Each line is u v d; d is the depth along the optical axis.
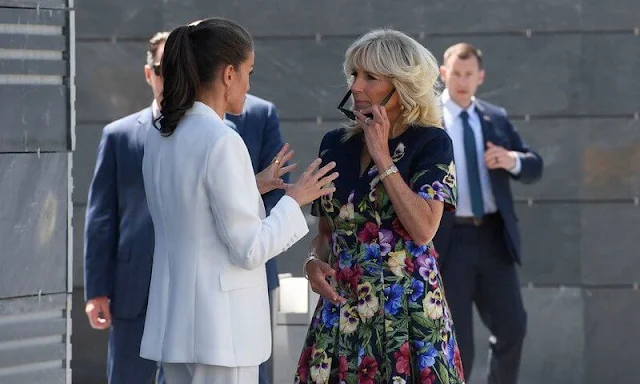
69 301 17.80
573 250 32.69
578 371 32.66
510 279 29.44
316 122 32.78
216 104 16.47
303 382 17.84
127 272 23.48
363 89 17.59
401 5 32.66
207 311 15.94
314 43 32.72
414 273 17.22
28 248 17.34
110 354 23.77
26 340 17.41
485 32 32.66
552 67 32.59
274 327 26.78
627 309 32.56
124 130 23.69
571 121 32.59
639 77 32.38
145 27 32.69
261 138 24.47
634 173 32.50
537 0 32.50
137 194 23.52
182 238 16.14
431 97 17.66
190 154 16.05
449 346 17.34
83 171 32.72
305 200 16.72
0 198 17.06
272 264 25.19
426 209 16.94
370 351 17.22
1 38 17.05
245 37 16.55
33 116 17.33
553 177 32.69
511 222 29.17
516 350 29.81
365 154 17.72
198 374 16.16
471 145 29.39
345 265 17.52
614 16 32.38
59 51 17.58
